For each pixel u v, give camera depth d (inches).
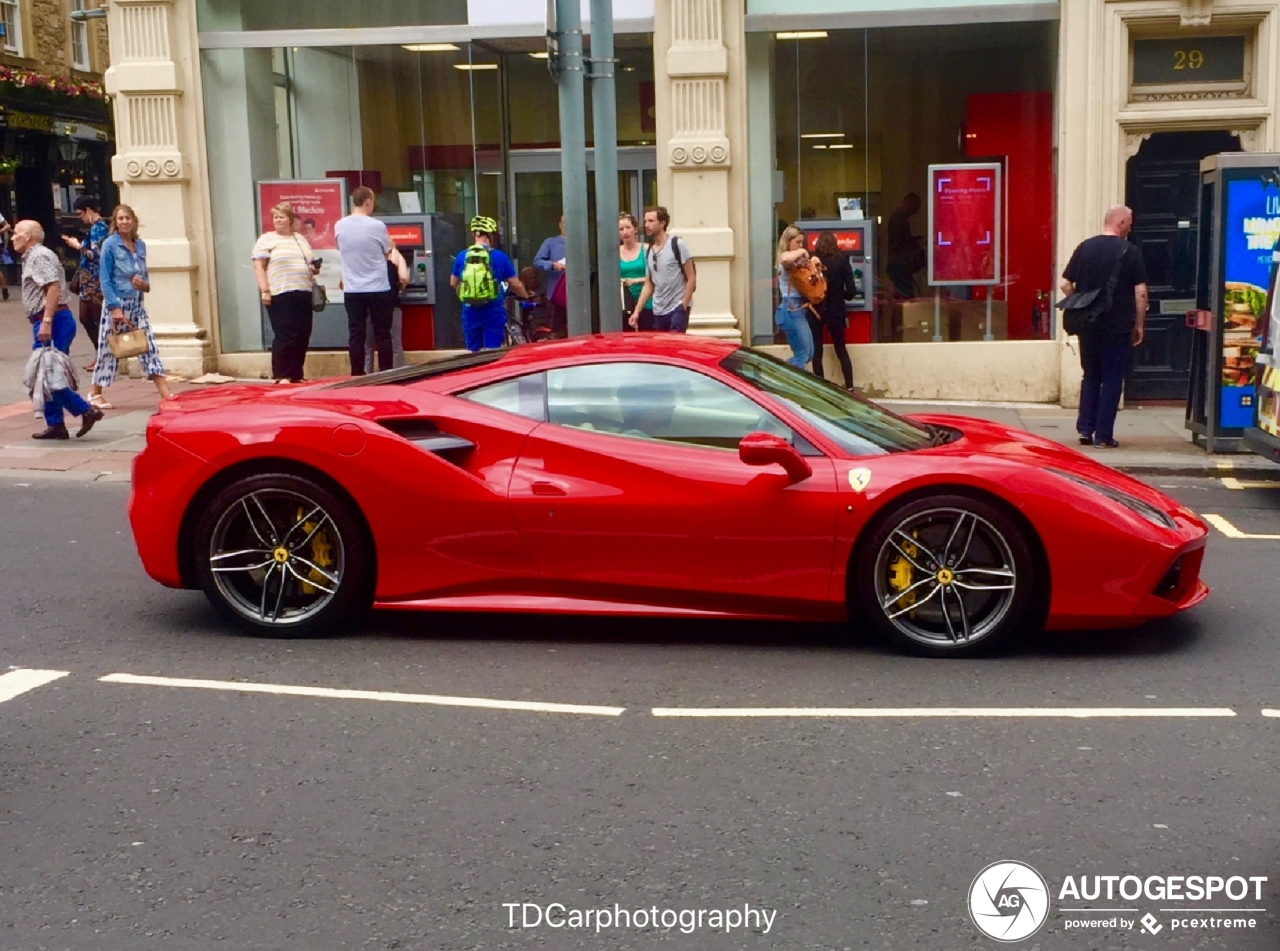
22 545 320.5
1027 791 175.5
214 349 582.2
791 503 230.7
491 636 247.6
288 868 154.7
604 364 243.6
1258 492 388.5
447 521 237.6
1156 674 224.7
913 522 230.5
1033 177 536.4
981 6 529.3
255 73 574.2
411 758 188.1
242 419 243.8
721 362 246.2
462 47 567.8
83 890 149.9
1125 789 176.1
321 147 578.2
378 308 508.4
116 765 186.1
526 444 238.8
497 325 522.3
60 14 1395.2
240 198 581.0
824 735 196.5
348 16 570.3
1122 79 519.2
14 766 185.9
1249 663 230.8
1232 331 422.3
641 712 206.7
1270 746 191.8
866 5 535.2
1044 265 539.2
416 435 240.8
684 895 147.6
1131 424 490.0
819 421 239.1
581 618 259.6
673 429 238.1
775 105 543.5
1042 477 230.1
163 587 283.3
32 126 1332.4
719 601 236.1
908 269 544.1
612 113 412.5
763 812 169.2
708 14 533.0
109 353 494.0
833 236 524.4
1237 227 419.5
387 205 578.2
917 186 541.0
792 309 511.2
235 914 144.2
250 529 246.7
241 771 183.6
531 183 573.6
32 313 437.1
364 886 150.3
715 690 216.8
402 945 137.4
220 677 223.9
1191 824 165.3
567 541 235.8
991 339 542.9
